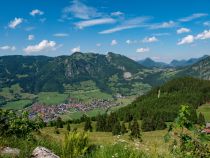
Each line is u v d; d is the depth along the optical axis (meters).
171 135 7.77
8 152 9.39
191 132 7.75
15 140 11.16
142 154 8.25
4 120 12.77
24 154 9.32
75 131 10.36
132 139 9.86
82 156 9.34
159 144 8.66
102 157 8.46
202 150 7.57
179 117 7.67
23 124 13.00
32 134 13.22
